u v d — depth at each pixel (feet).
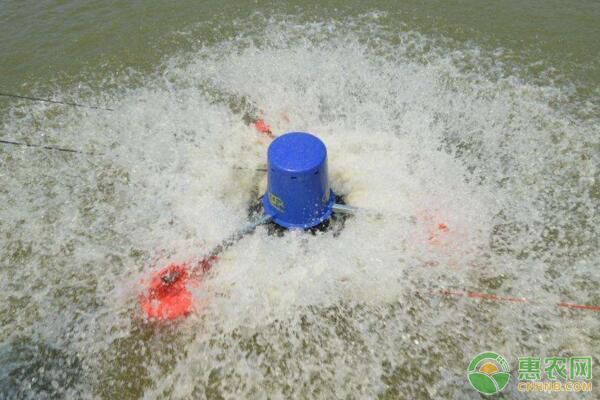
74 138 12.16
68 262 9.60
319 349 8.20
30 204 10.69
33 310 8.86
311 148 9.02
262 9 16.28
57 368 8.07
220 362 8.08
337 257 9.36
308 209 9.47
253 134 12.25
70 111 12.85
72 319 8.71
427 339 8.29
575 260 9.37
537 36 14.57
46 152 11.82
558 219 10.05
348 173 11.07
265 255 9.39
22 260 9.66
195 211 10.44
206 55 14.52
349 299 8.82
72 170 11.40
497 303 8.75
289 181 8.93
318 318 8.58
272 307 8.72
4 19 15.65
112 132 12.32
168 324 8.57
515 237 9.77
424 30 15.10
